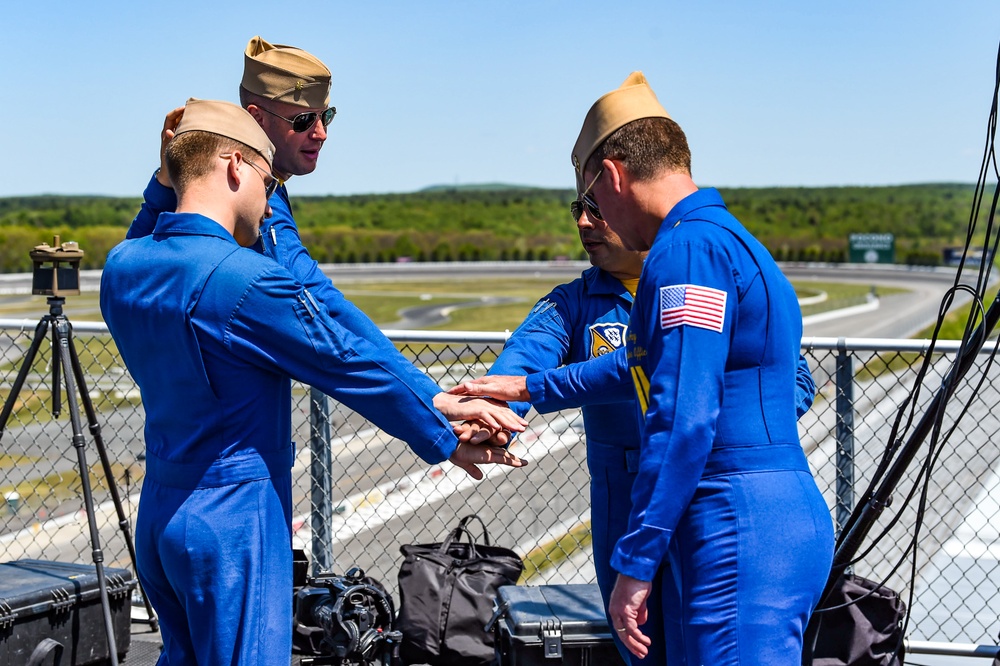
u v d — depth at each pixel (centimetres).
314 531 343
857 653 266
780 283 199
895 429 257
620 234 214
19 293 5378
